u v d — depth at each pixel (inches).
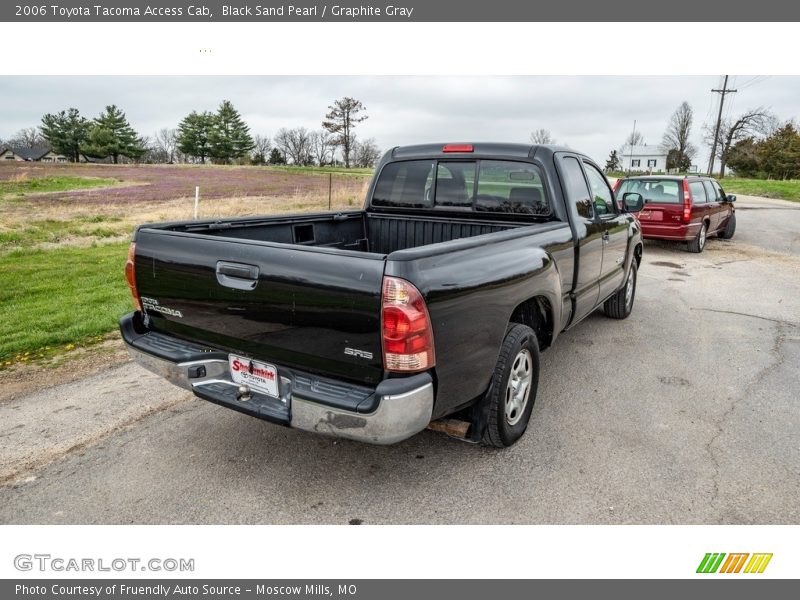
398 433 100.7
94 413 160.4
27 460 134.7
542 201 167.0
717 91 2410.2
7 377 188.9
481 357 116.9
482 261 117.0
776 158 2974.9
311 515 114.8
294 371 112.1
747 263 418.6
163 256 126.6
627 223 225.5
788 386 180.1
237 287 114.1
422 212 189.2
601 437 145.6
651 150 4768.7
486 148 175.0
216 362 124.3
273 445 142.4
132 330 136.2
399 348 97.9
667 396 171.9
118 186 1642.5
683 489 122.4
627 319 260.2
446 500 119.3
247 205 1004.6
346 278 100.4
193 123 4003.4
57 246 538.6
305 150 4089.6
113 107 3826.3
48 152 4586.6
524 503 118.0
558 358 205.9
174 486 124.3
